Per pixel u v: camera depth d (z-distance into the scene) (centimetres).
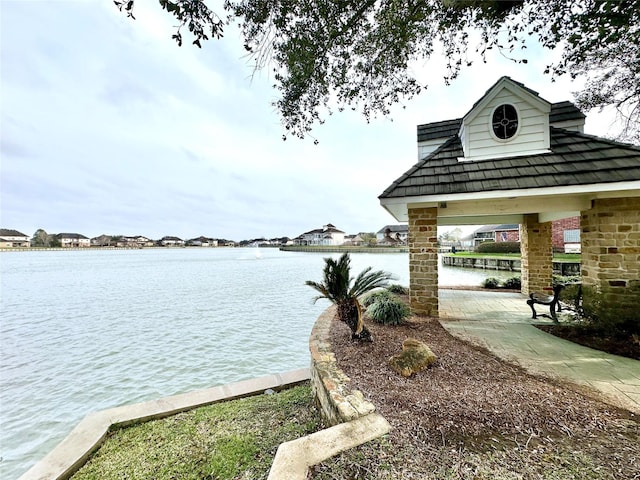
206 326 880
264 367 593
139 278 2089
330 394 281
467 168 554
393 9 329
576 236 2128
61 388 519
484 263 2120
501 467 181
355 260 3388
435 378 310
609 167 450
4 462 352
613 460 185
